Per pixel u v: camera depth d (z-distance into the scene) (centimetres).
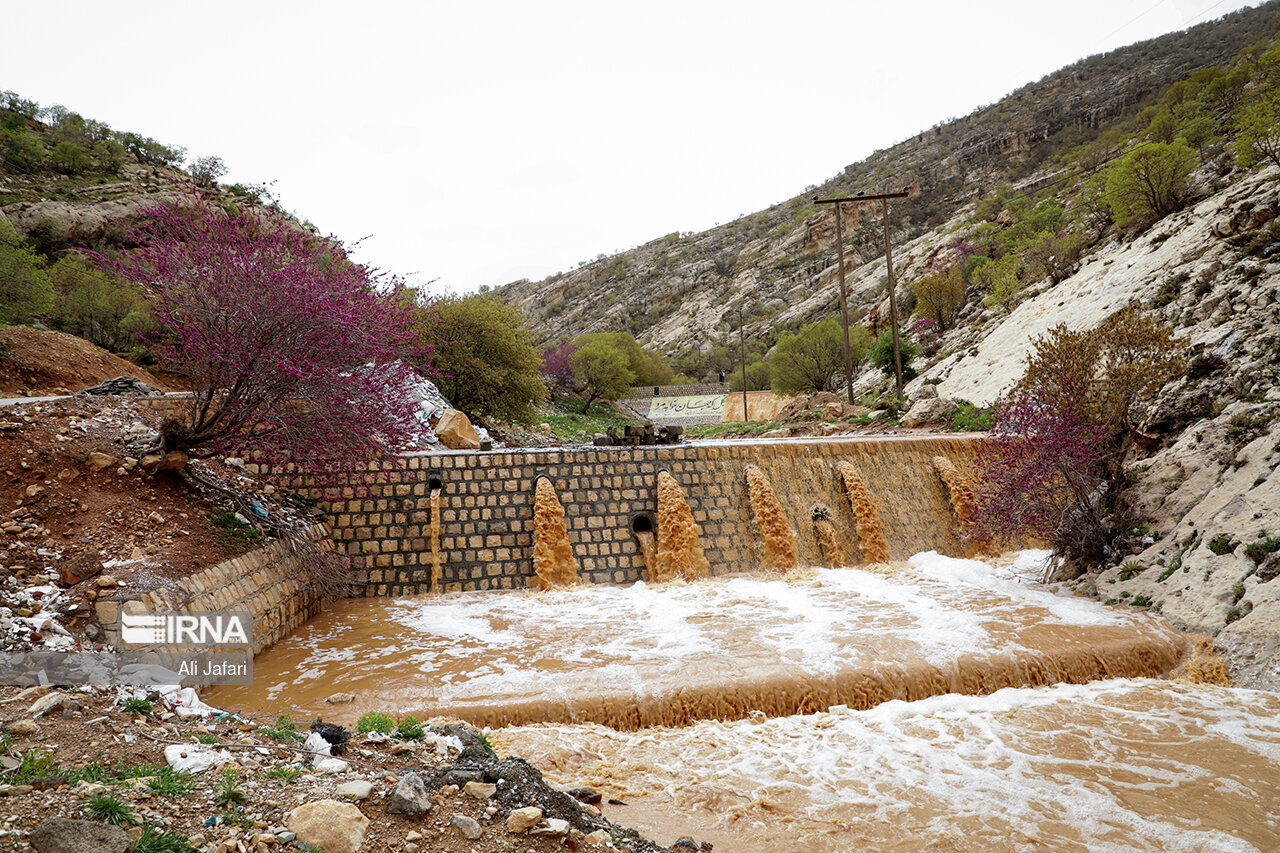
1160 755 1018
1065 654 1309
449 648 1380
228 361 1334
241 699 1143
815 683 1209
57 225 4862
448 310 3400
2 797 526
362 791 610
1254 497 1509
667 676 1220
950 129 18638
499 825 615
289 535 1559
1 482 1220
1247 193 2962
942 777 964
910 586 1764
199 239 1384
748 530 1972
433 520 1808
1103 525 1769
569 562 1844
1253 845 807
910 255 10419
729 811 870
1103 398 1816
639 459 1986
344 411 1420
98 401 1617
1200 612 1413
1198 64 13462
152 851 491
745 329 12694
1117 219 4269
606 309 16688
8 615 931
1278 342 1833
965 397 3581
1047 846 805
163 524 1307
